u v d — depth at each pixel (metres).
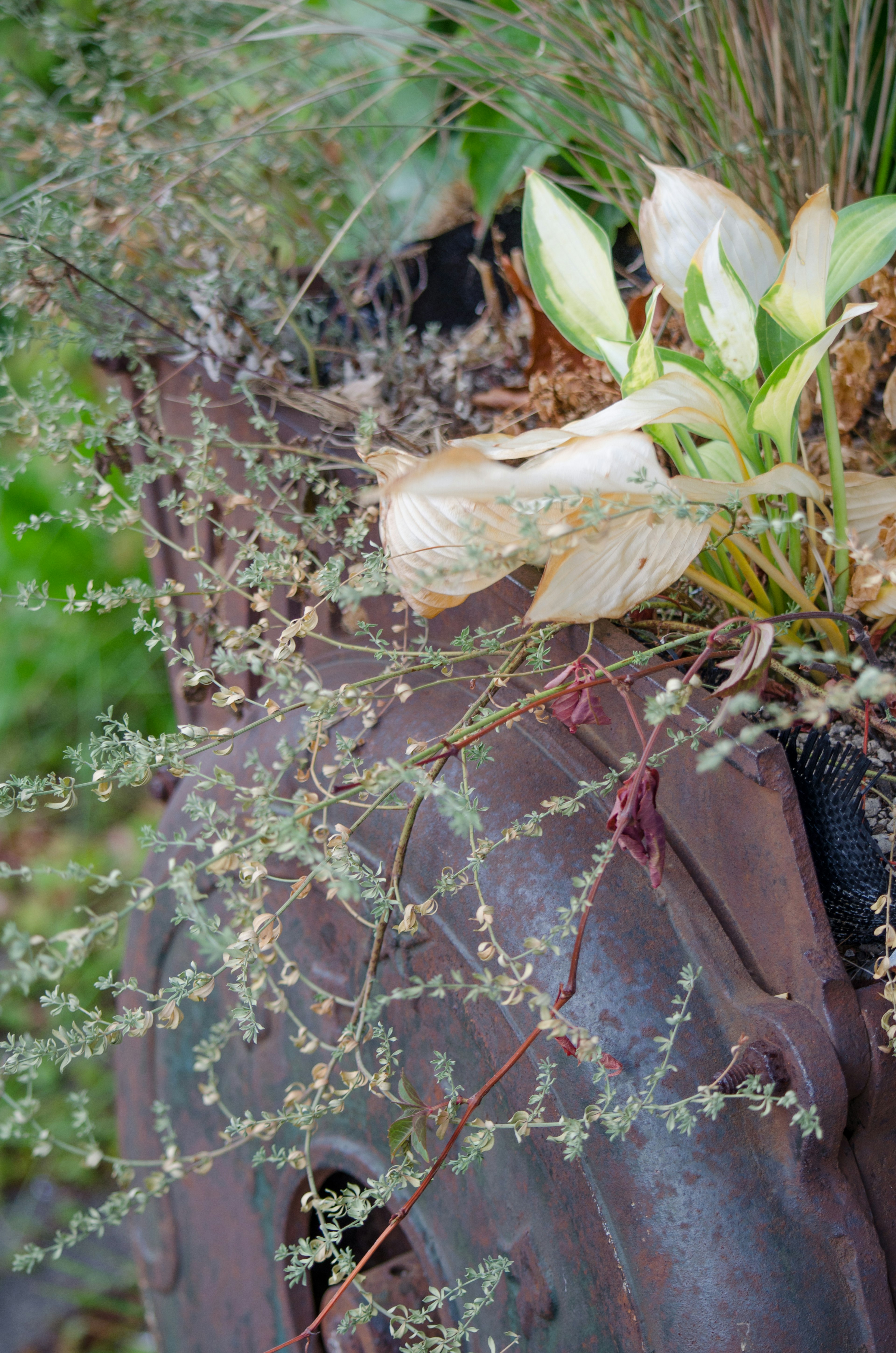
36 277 1.54
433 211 2.24
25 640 4.14
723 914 1.34
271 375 1.65
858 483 1.36
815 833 1.33
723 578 1.44
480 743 1.36
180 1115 1.74
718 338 1.30
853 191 1.63
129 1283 3.11
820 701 1.18
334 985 1.50
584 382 1.56
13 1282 3.11
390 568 1.30
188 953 1.69
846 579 1.35
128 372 1.67
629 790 1.25
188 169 1.75
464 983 1.37
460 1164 1.28
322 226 2.14
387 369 1.75
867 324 1.56
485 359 1.83
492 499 1.22
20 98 1.76
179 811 1.73
